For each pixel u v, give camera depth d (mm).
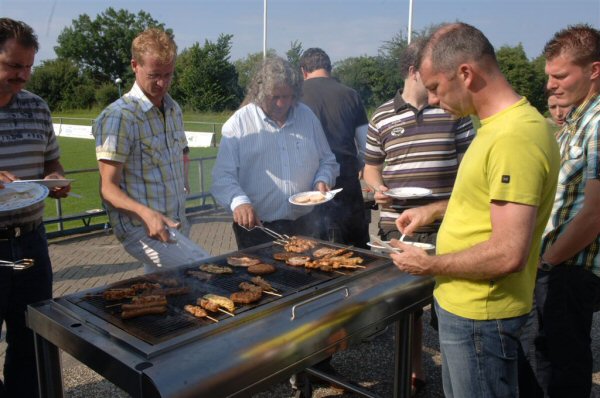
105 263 5664
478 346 1675
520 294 1647
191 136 14312
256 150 2975
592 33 2201
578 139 2264
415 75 2828
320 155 3289
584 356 2371
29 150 2391
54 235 6805
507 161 1461
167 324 1637
